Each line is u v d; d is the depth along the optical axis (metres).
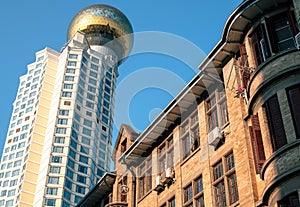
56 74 131.50
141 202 25.73
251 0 19.03
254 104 17.45
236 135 19.12
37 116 120.31
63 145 112.06
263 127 16.48
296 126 15.15
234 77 20.66
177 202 22.33
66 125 116.44
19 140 122.81
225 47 21.03
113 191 28.66
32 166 110.69
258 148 16.70
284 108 15.70
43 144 115.38
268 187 14.88
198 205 20.88
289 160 14.62
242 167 17.95
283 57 16.88
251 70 18.73
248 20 19.70
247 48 19.73
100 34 156.50
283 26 18.38
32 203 104.19
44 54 139.62
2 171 118.31
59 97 122.06
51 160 108.81
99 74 136.88
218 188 19.80
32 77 137.00
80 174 110.62
